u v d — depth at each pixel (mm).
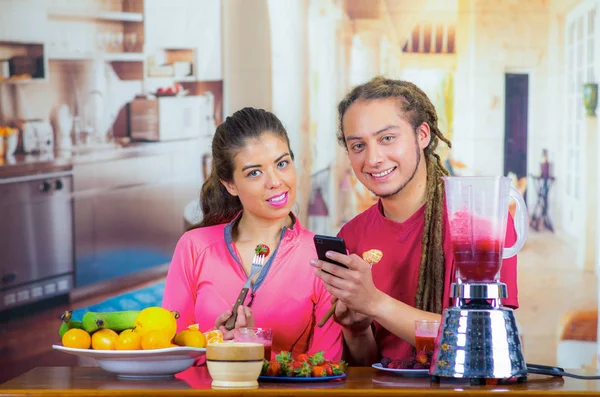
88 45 4473
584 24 4453
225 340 2105
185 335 1947
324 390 1677
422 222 2494
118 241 4512
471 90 4480
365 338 2363
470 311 1844
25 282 4438
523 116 4477
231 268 2443
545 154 4473
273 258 2416
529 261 4445
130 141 4512
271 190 2396
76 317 4480
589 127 4457
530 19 4469
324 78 4504
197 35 4504
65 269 4473
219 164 2465
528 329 4426
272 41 4504
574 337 4418
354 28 4484
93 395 1677
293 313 2375
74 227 4477
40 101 4445
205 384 1813
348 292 2105
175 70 4516
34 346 4441
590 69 4457
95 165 4492
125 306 4523
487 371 1812
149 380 1882
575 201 4461
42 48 4441
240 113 2473
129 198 4516
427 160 2561
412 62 4484
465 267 1885
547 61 4469
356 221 2652
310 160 4504
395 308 2150
